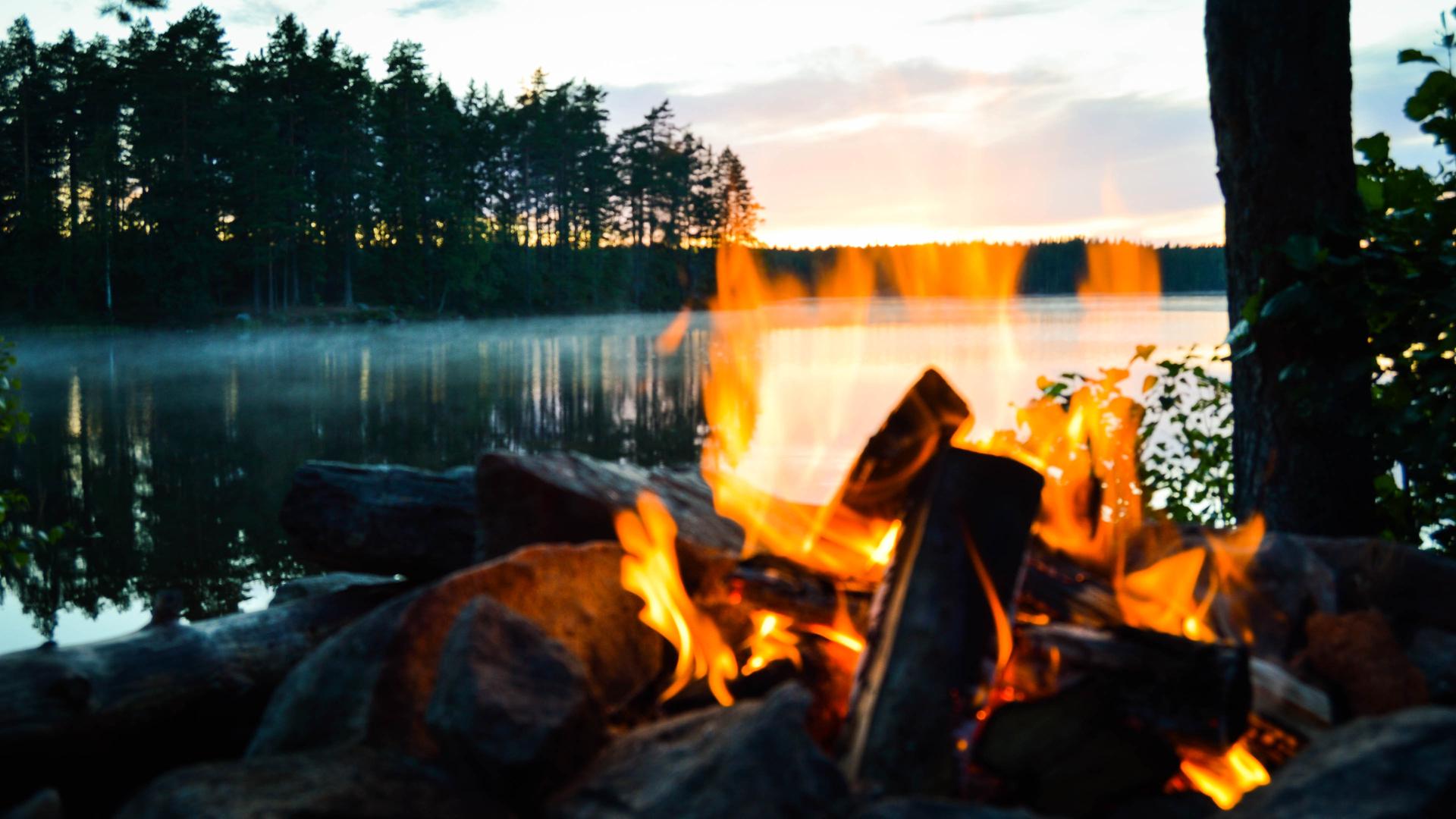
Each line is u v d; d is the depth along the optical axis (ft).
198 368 233.14
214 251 254.27
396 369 248.11
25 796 8.20
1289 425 13.39
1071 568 9.12
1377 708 7.09
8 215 252.01
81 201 260.21
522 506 9.70
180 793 5.59
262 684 9.57
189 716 9.11
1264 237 13.60
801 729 5.63
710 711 6.55
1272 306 12.76
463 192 300.81
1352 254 12.87
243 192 244.22
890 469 8.77
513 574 7.91
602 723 6.57
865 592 8.51
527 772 5.85
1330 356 13.24
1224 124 13.94
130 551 102.63
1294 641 7.86
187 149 242.99
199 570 97.09
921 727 6.36
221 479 142.72
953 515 7.51
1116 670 6.75
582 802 5.75
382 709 6.82
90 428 178.29
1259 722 7.34
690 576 9.59
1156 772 6.63
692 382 232.73
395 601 7.82
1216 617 8.29
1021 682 6.97
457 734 5.98
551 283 358.23
